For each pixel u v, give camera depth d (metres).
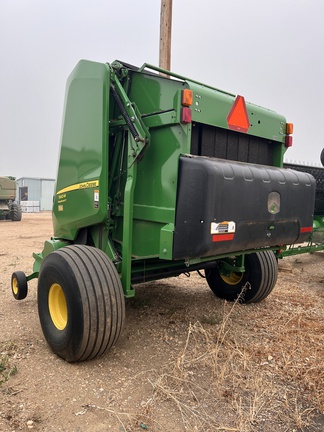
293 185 3.68
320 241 6.90
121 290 3.21
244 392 2.82
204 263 4.58
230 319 4.30
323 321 4.39
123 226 3.48
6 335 3.80
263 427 2.43
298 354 3.46
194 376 3.04
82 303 3.01
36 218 22.95
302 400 2.74
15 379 2.94
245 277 4.86
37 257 4.81
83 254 3.25
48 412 2.54
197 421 2.46
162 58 8.13
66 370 3.10
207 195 2.97
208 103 3.39
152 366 3.21
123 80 3.70
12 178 19.86
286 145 4.25
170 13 8.08
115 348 3.54
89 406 2.62
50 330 3.41
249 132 3.80
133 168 3.39
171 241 3.13
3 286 5.76
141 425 2.41
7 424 2.40
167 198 3.27
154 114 3.38
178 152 3.20
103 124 3.61
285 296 5.45
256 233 3.36
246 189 3.22
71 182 4.12
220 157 3.67
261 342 3.74
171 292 5.50
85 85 3.86
